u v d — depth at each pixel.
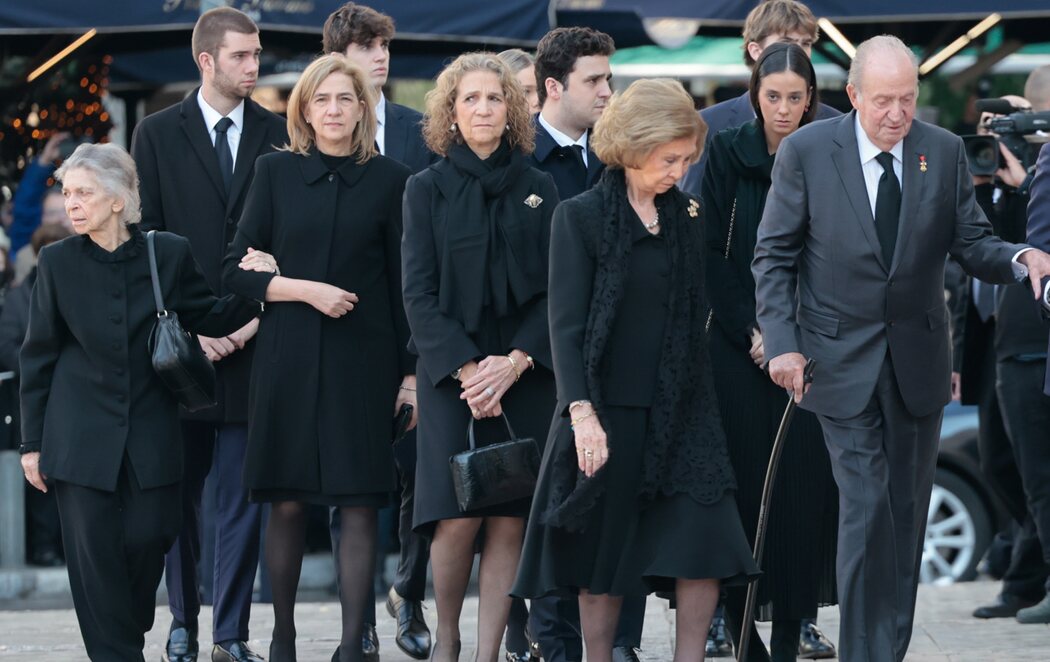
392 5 34.00
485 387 20.17
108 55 41.75
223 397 23.95
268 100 42.62
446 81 21.00
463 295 20.53
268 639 27.33
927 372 19.94
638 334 18.17
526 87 25.83
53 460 20.84
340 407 21.78
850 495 19.98
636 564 18.11
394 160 22.70
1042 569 27.73
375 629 25.59
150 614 21.66
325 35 25.62
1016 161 25.44
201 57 24.58
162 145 24.58
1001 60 42.72
